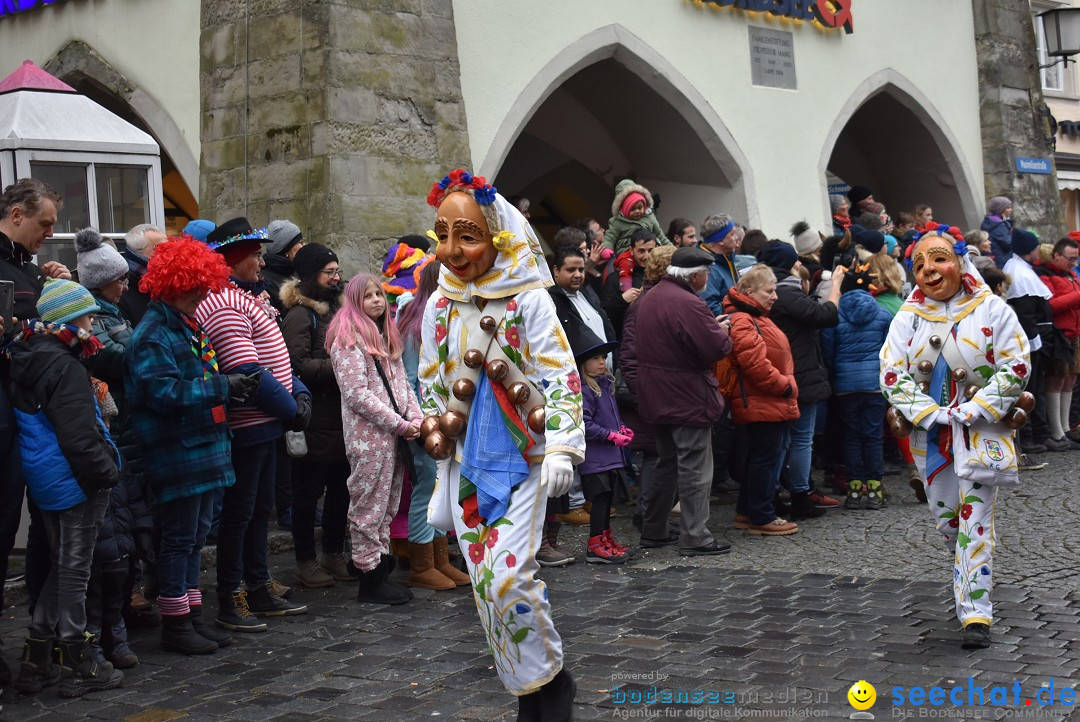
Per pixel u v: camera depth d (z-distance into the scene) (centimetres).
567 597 629
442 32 975
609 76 1220
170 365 521
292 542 770
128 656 522
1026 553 690
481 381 405
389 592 629
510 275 399
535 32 1066
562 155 1389
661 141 1285
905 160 1561
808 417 823
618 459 716
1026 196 1577
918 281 542
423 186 948
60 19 1110
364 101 914
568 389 393
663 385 717
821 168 1348
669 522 796
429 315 418
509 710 455
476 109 1017
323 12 898
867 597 605
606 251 944
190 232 714
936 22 1500
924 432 546
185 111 1011
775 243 828
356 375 615
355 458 617
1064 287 1113
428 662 521
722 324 759
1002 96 1559
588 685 478
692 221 1308
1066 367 1114
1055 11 1589
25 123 757
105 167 788
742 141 1261
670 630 556
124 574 522
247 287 630
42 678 490
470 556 400
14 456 488
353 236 894
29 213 546
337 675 506
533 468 397
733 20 1256
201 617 576
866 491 857
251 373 561
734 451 892
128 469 582
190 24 1004
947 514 544
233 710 464
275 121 927
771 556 712
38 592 512
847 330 854
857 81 1398
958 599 522
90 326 498
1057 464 1028
